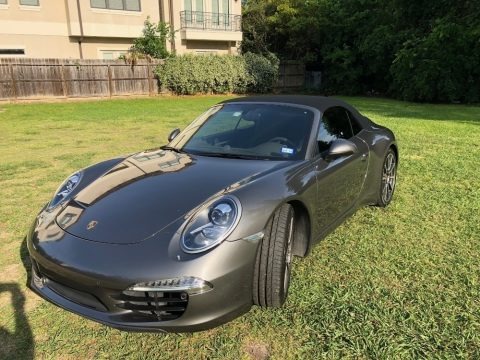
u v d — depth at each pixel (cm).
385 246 363
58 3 2078
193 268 225
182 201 263
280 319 265
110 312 236
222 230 237
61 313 276
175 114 1384
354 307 275
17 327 262
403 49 2131
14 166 661
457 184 541
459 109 1686
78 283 235
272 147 334
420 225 409
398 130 998
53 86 1966
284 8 2898
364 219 425
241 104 394
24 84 1892
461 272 318
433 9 2186
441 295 288
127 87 2180
